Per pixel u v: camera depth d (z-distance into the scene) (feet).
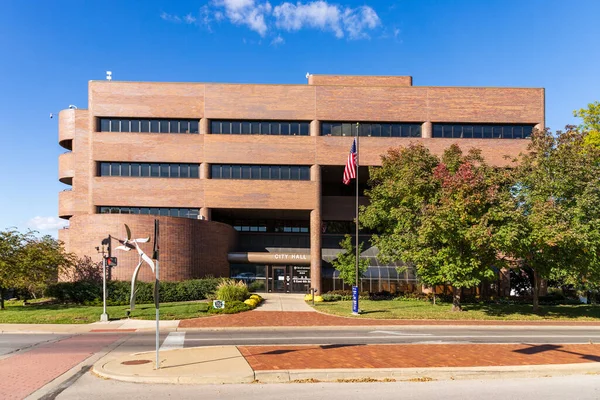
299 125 140.36
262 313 90.22
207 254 125.39
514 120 139.85
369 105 139.03
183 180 135.54
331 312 92.02
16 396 32.58
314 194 137.69
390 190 104.42
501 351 49.16
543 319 88.28
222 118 137.69
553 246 90.58
